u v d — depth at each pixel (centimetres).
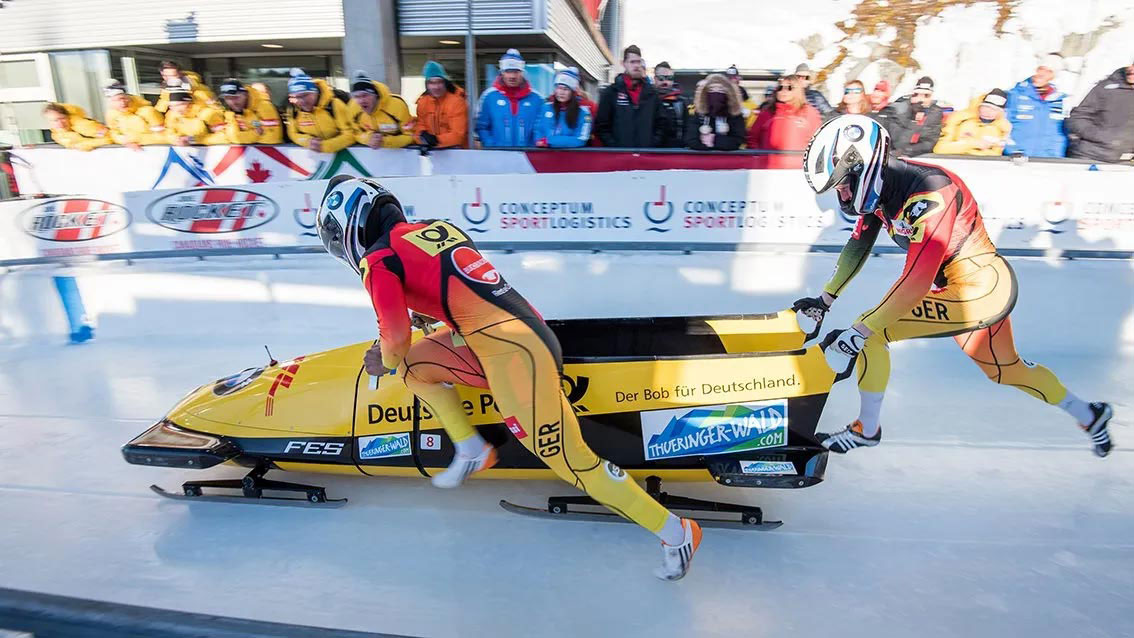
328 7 621
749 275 432
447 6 577
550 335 210
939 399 354
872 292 423
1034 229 411
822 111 459
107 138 507
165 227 465
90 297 461
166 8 650
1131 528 244
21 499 271
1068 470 284
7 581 223
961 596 210
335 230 209
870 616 202
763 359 246
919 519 251
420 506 263
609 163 454
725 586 217
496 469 253
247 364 412
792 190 421
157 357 426
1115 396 357
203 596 215
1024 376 265
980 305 242
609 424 246
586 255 445
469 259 206
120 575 226
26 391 379
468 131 479
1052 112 441
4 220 462
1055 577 219
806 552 233
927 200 223
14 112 723
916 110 448
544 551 236
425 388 225
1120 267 405
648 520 207
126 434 326
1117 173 397
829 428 333
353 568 228
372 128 467
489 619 204
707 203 429
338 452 256
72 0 656
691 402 245
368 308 452
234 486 267
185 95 484
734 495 268
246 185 454
